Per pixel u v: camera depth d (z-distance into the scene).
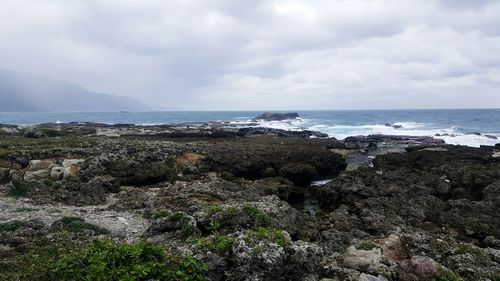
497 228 22.05
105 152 34.69
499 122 126.44
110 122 162.50
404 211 24.39
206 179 32.72
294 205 30.97
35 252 13.55
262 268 11.09
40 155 32.19
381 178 30.06
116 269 9.64
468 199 27.52
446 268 13.95
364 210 24.11
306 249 12.16
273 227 17.17
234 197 25.06
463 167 31.66
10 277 11.02
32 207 22.33
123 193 27.52
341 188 28.58
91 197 25.47
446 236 20.78
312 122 136.88
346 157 52.41
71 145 37.22
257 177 37.88
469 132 87.88
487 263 15.72
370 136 74.19
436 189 28.75
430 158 38.97
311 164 40.53
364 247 14.98
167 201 22.97
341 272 12.53
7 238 15.84
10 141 39.31
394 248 16.22
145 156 34.69
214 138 60.41
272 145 47.12
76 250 12.56
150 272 9.89
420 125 114.31
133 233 17.86
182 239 15.79
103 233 17.66
